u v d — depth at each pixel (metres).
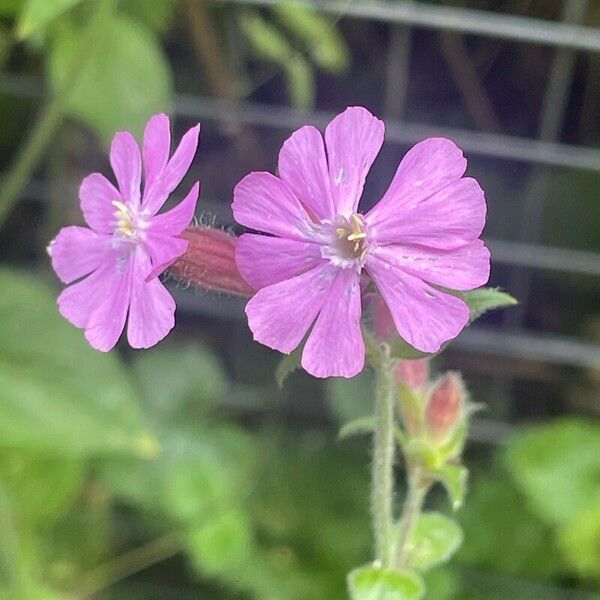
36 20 0.10
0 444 0.12
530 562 0.14
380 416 0.08
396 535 0.09
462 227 0.06
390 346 0.07
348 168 0.06
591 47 0.13
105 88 0.13
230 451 0.14
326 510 0.14
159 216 0.07
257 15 0.14
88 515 0.14
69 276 0.07
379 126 0.06
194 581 0.14
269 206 0.06
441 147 0.06
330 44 0.14
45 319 0.12
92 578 0.14
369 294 0.07
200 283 0.07
